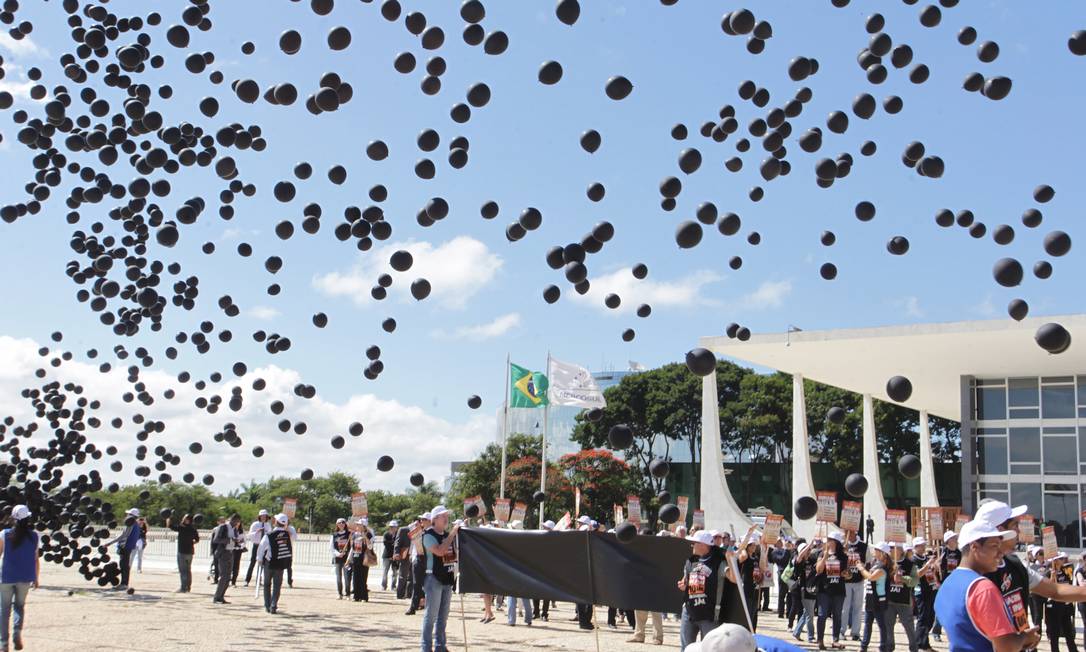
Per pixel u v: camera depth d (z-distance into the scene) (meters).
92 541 19.81
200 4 10.49
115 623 14.21
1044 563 17.45
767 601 22.08
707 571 9.10
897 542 14.13
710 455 34.53
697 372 8.97
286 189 11.35
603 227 10.37
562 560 9.66
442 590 11.30
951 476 62.00
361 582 20.41
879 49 9.48
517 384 34.59
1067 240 9.11
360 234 11.41
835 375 37.97
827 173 9.94
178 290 15.05
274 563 16.62
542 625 16.94
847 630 18.25
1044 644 18.94
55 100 11.55
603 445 63.69
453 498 52.94
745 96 10.45
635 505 15.09
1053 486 33.25
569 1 8.48
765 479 65.00
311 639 13.19
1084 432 33.12
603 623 18.38
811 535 35.44
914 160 10.03
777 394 63.22
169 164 12.27
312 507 65.06
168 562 34.16
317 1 9.08
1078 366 32.81
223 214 13.20
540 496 18.36
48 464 18.31
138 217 14.15
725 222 9.78
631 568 9.39
